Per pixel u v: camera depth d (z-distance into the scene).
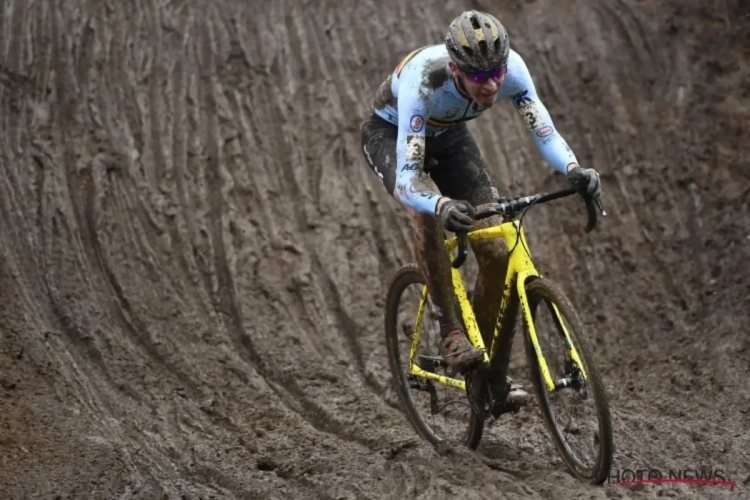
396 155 13.47
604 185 22.59
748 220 21.05
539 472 13.42
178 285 20.47
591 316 19.98
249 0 26.38
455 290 13.80
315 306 20.34
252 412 16.67
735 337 18.50
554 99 24.28
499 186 22.73
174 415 16.45
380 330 19.80
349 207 22.33
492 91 12.05
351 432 16.08
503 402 13.80
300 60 25.17
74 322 19.05
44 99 23.83
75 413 15.75
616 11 25.62
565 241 21.58
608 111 23.89
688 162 22.62
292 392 17.91
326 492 13.06
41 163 22.44
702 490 12.64
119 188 22.23
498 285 13.17
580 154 23.25
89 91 24.08
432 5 26.31
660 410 16.45
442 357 14.81
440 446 14.76
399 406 17.41
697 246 21.05
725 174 22.20
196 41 25.38
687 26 25.11
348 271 21.06
